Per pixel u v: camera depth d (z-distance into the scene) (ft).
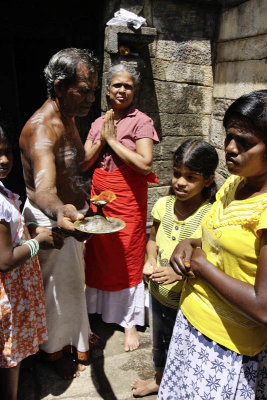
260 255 3.52
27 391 6.95
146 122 7.79
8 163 5.48
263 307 3.44
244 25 9.86
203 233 4.34
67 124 6.42
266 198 3.61
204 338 4.20
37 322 6.28
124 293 8.34
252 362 4.04
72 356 7.80
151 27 10.77
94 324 8.98
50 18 11.88
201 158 5.21
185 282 4.72
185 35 11.17
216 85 11.73
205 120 12.30
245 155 3.47
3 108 13.30
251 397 4.10
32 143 6.00
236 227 3.76
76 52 5.81
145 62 11.07
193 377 4.29
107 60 10.64
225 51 11.01
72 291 7.17
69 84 5.77
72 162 6.67
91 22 12.22
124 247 8.05
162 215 5.97
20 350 5.88
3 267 5.12
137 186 7.93
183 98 11.83
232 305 3.72
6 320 5.57
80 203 7.25
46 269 6.95
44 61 13.37
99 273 8.33
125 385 7.14
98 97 11.95
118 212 7.91
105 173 7.91
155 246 6.34
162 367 6.41
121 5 10.26
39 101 14.01
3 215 4.94
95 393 6.93
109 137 7.46
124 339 8.49
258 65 9.40
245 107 3.35
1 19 11.51
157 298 5.90
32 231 6.62
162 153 12.28
